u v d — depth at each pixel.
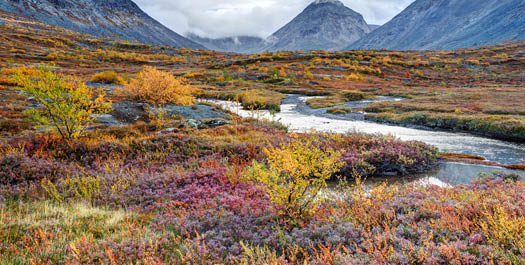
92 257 4.21
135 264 4.25
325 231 5.50
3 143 10.83
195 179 9.12
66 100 12.01
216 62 124.12
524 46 149.62
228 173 9.64
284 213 6.39
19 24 186.75
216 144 13.41
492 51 145.75
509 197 6.34
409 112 31.06
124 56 126.69
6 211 6.04
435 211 5.91
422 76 94.12
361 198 7.36
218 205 7.20
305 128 24.77
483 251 4.16
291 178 7.96
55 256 4.33
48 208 6.33
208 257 4.48
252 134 16.70
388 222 5.82
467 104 35.62
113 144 12.05
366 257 4.32
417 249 4.46
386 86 72.12
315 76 86.06
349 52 149.62
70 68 80.06
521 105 33.12
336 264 4.20
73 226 5.51
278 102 42.03
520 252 4.08
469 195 7.23
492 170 12.98
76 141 11.70
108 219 6.01
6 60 72.94
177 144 12.84
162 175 9.34
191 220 6.19
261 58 125.88
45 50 111.19
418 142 15.98
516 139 20.42
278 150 6.54
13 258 4.08
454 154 16.08
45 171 8.93
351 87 68.56
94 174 9.15
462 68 108.94
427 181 11.44
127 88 26.88
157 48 184.50
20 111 18.75
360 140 15.76
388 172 12.66
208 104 29.89
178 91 27.83
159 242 4.84
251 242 5.18
